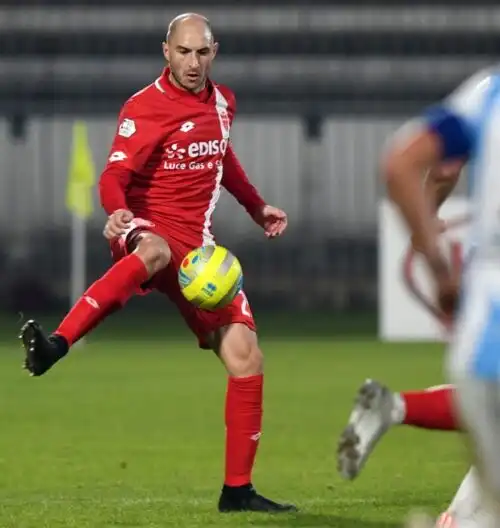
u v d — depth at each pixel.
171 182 25.45
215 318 25.34
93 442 42.28
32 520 25.09
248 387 25.44
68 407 54.66
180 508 26.55
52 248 160.88
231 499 25.81
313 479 32.91
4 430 46.03
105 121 160.50
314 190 163.12
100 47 150.50
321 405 54.94
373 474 33.66
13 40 149.88
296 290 161.75
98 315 24.00
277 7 149.38
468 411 13.48
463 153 13.51
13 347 97.38
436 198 16.48
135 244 24.95
